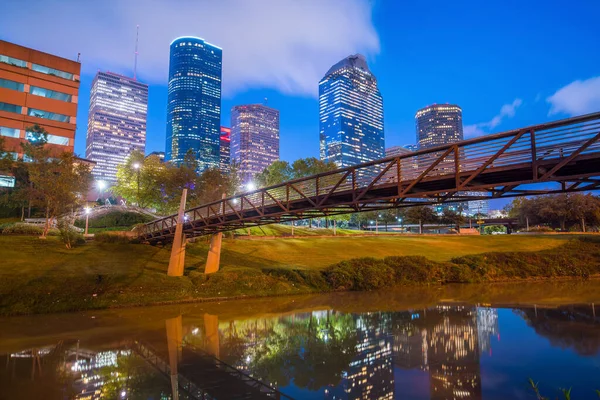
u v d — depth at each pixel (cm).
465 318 2889
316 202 2370
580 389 1512
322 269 4731
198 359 1934
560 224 11494
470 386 1556
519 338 2303
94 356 1964
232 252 5403
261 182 10088
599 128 1366
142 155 8875
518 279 5431
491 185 1658
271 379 1664
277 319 2875
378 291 4425
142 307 3291
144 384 1598
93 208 7812
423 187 1978
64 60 8681
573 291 4306
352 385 1585
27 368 1781
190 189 7756
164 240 5094
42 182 4941
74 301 3148
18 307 2930
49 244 4541
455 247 7375
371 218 14250
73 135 8531
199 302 3566
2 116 7688
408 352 2041
